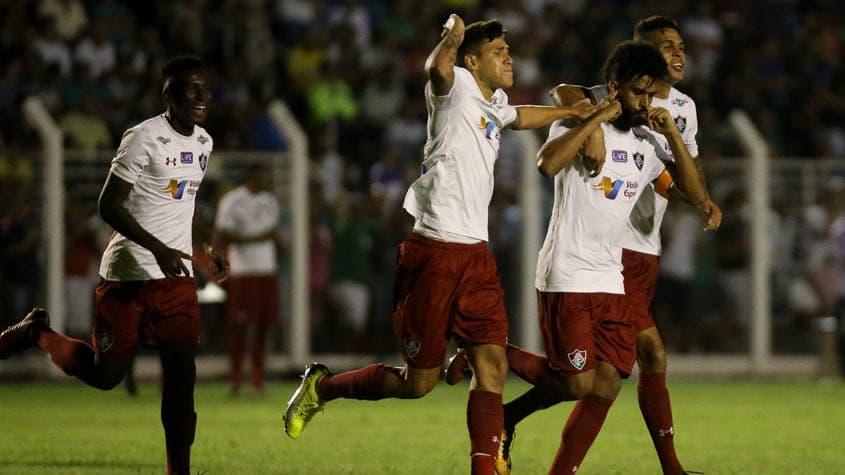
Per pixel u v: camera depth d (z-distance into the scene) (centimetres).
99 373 2744
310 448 3412
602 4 8881
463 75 2462
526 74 7894
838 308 6284
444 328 2497
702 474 2825
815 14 9131
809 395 5322
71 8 7288
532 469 3027
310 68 7531
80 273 5778
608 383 2622
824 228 6512
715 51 8600
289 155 6016
